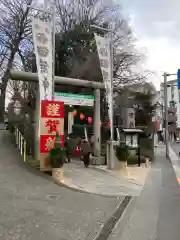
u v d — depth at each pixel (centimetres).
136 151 1894
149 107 3378
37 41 1296
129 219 684
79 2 3075
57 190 980
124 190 1039
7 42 3089
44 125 1231
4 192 905
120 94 3103
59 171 1147
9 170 1241
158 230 603
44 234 560
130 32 3167
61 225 620
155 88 3300
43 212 711
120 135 1866
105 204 828
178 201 876
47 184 1061
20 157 1501
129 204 836
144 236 567
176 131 6906
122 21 3055
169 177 1378
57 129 1252
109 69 1622
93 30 2823
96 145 1752
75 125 2433
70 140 2077
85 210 752
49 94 1299
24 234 555
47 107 1243
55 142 1191
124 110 2506
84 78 2600
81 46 2809
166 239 548
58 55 2794
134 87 3142
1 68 3434
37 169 1295
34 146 1497
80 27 2862
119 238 555
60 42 2816
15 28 3036
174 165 1980
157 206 812
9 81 3975
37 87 1481
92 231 591
